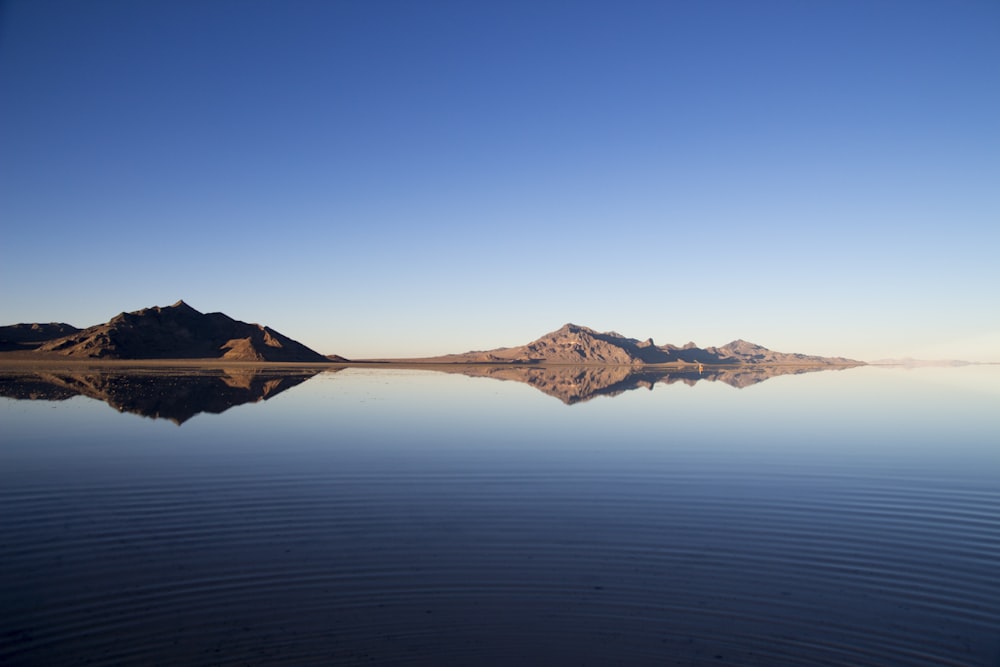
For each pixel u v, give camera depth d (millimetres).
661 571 13859
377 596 12352
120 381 69938
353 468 23391
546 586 12930
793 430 35375
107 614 11469
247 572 13477
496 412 43406
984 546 15617
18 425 33062
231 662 9938
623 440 30859
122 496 19266
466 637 10805
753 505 19078
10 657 9969
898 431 35312
